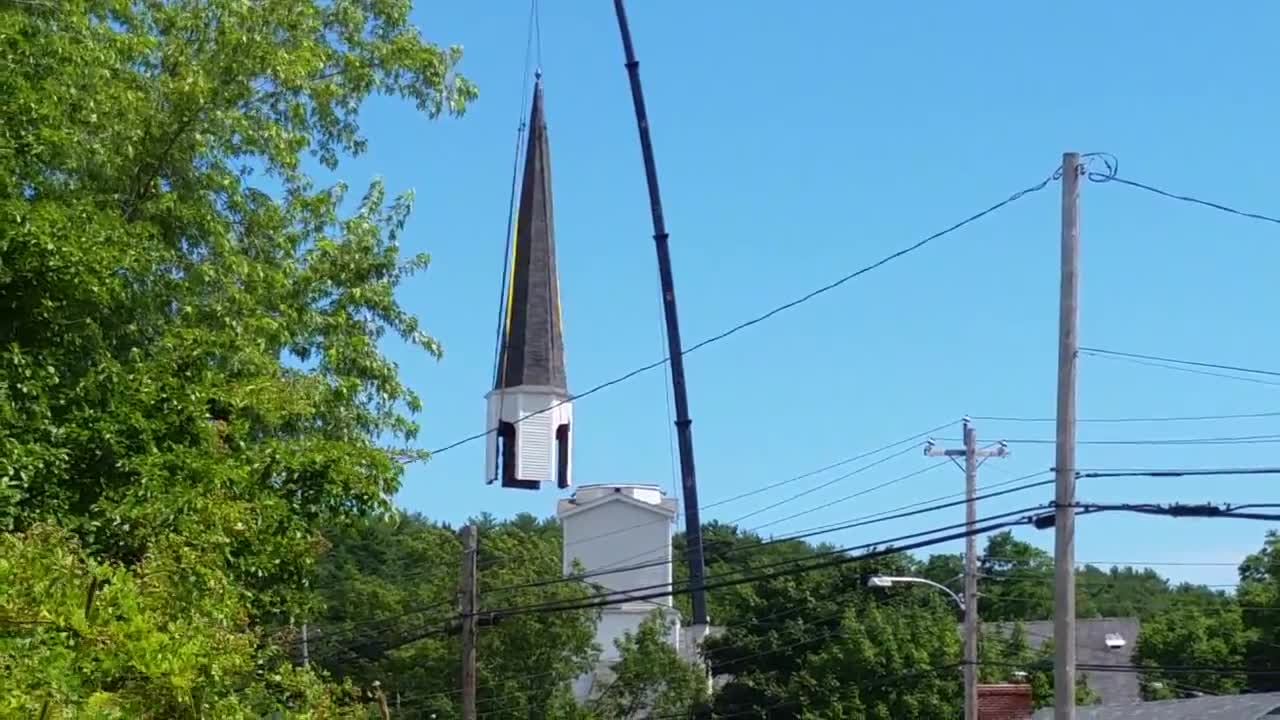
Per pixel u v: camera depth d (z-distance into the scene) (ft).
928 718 141.18
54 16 48.96
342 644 140.05
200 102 52.49
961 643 146.41
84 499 42.93
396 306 64.03
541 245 88.99
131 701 30.01
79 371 45.50
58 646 28.17
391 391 62.03
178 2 57.67
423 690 143.23
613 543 171.94
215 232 53.78
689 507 120.26
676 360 122.52
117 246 44.98
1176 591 259.19
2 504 39.22
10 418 40.93
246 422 47.70
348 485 49.03
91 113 48.08
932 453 95.20
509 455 86.22
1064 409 64.54
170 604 35.29
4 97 45.32
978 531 67.77
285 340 57.41
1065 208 65.41
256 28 57.52
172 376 46.11
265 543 46.06
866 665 141.38
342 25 66.03
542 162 89.56
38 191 46.42
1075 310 64.90
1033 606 208.64
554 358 87.40
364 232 63.41
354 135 65.51
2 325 43.14
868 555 72.95
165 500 41.57
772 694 144.05
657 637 146.72
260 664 46.14
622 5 126.41
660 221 124.88
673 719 144.56
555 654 141.08
